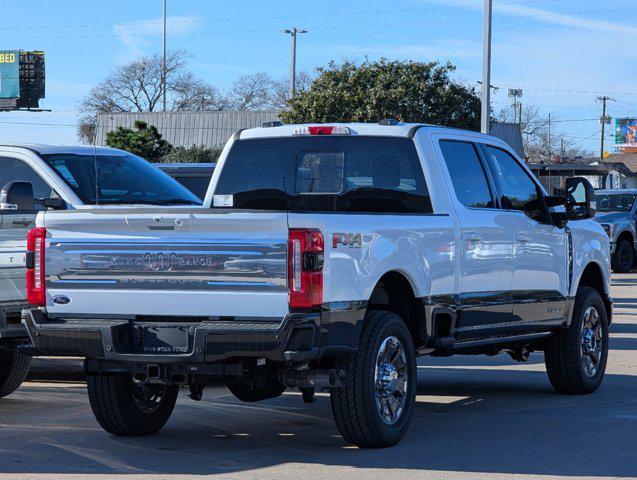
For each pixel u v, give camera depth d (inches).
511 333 419.2
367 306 357.4
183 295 323.6
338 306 321.4
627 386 486.0
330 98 1987.0
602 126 4658.0
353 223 329.7
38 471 316.2
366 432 337.4
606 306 490.3
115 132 2628.0
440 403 439.5
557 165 2400.3
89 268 333.4
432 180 386.3
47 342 335.6
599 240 484.7
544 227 437.7
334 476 307.6
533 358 587.2
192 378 328.5
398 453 338.6
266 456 336.2
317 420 403.9
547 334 446.3
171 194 494.3
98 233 332.8
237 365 319.0
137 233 327.3
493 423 391.9
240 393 370.6
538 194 447.5
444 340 377.4
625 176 3289.9
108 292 332.8
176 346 323.9
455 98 1939.0
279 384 352.5
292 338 310.8
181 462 327.9
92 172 474.3
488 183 415.5
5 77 3882.9
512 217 419.2
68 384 511.5
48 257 339.0
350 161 407.2
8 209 422.6
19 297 417.1
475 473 311.0
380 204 398.6
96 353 329.7
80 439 366.3
